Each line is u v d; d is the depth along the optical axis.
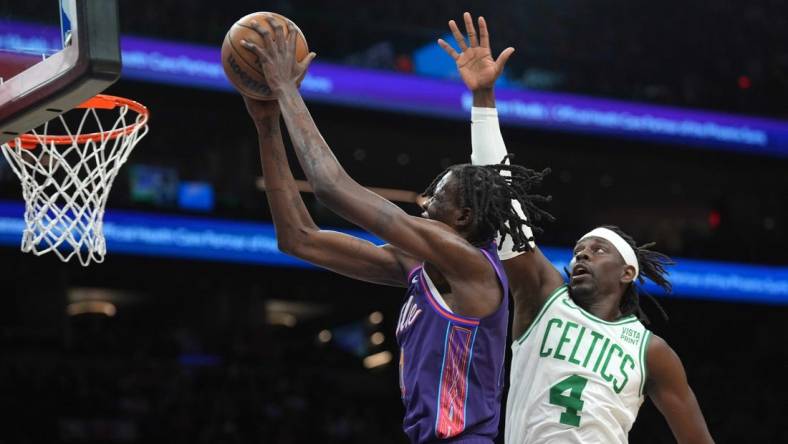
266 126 3.28
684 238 19.22
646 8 19.06
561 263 17.39
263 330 18.14
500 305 2.94
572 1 18.89
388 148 19.02
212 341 17.77
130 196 16.27
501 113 16.44
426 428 2.89
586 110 16.94
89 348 15.63
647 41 18.75
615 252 3.98
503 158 3.50
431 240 2.85
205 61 14.67
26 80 3.33
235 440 13.84
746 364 18.97
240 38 3.07
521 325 3.93
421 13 18.14
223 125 16.98
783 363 18.78
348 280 16.98
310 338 22.55
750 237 19.95
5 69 3.47
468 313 2.91
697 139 17.72
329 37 15.62
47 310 17.00
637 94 17.44
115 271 16.73
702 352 19.92
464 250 2.88
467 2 18.42
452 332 2.91
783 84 18.64
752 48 19.09
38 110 3.31
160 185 16.69
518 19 18.36
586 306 3.97
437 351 2.92
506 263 3.81
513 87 16.62
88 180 4.21
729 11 19.28
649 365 3.87
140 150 17.02
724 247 18.30
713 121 17.84
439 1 18.34
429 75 16.19
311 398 15.90
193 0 15.02
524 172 3.28
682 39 18.73
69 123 7.57
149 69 14.30
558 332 3.82
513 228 3.20
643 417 16.20
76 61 3.10
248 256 15.52
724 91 18.17
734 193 21.27
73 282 18.36
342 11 17.64
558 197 21.36
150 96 14.55
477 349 2.92
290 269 16.30
